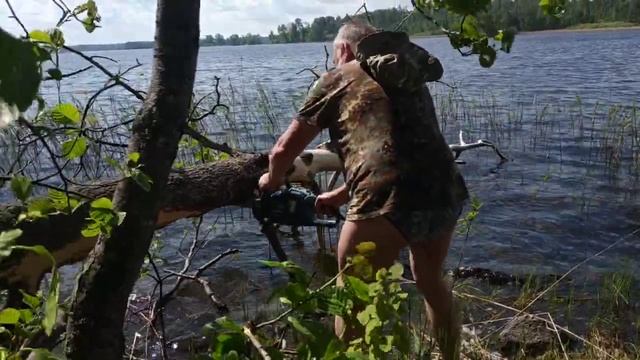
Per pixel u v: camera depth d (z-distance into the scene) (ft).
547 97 54.80
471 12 6.44
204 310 15.70
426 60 9.90
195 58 6.84
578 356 12.68
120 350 7.38
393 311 5.80
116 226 6.91
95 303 7.10
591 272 18.08
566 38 242.37
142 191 6.87
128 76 73.72
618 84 64.39
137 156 6.47
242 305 16.02
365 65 10.11
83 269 7.24
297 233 21.47
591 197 25.67
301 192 11.86
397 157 9.71
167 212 13.39
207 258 19.65
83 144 6.91
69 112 6.78
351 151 10.04
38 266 11.43
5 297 11.32
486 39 6.63
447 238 10.37
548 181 28.30
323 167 15.25
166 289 17.01
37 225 11.07
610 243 20.62
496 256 19.58
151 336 14.33
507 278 17.56
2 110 2.73
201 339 14.20
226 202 14.12
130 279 7.13
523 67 95.04
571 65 96.17
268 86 72.28
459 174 10.50
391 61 9.68
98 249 7.14
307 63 136.87
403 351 6.09
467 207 24.68
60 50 6.51
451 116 44.52
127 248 6.98
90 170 23.63
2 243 4.45
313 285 17.16
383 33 10.07
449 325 10.94
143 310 15.53
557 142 36.22
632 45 160.76
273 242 15.19
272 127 38.68
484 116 44.88
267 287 17.31
